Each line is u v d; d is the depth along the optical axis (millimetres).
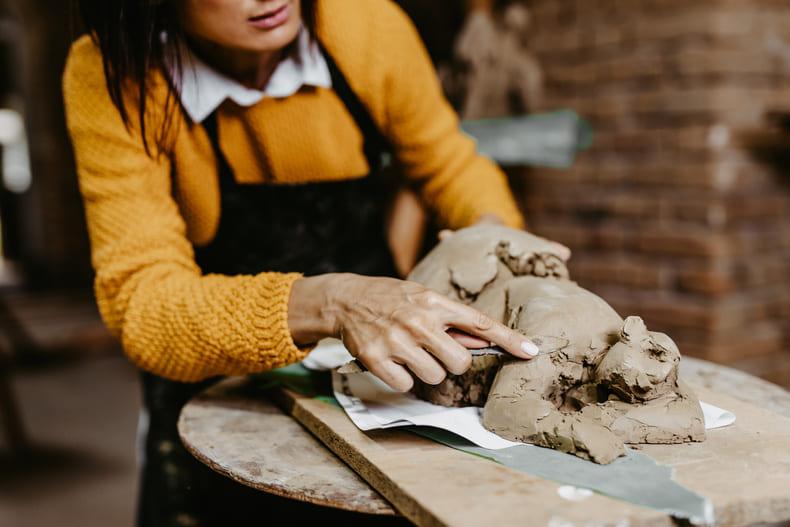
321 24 1018
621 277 2863
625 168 2850
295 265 1182
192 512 1038
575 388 789
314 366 1052
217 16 867
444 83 3135
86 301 5395
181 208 1111
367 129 1164
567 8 2967
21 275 6105
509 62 2918
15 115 6547
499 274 915
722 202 2617
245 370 876
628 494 605
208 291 868
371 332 767
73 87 1002
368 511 669
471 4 2988
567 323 786
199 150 1042
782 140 2695
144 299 890
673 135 2703
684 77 2656
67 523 2188
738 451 701
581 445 684
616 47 2830
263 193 1120
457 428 756
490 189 1259
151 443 1107
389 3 1146
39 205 5848
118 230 954
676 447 715
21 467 2652
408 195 1329
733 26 2570
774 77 2662
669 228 2730
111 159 972
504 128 2924
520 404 744
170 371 899
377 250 1283
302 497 697
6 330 4191
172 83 966
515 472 663
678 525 574
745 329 2648
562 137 2809
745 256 2666
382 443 752
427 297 769
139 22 915
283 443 840
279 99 1029
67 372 4102
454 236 974
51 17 5414
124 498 2385
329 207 1159
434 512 583
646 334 750
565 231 3041
